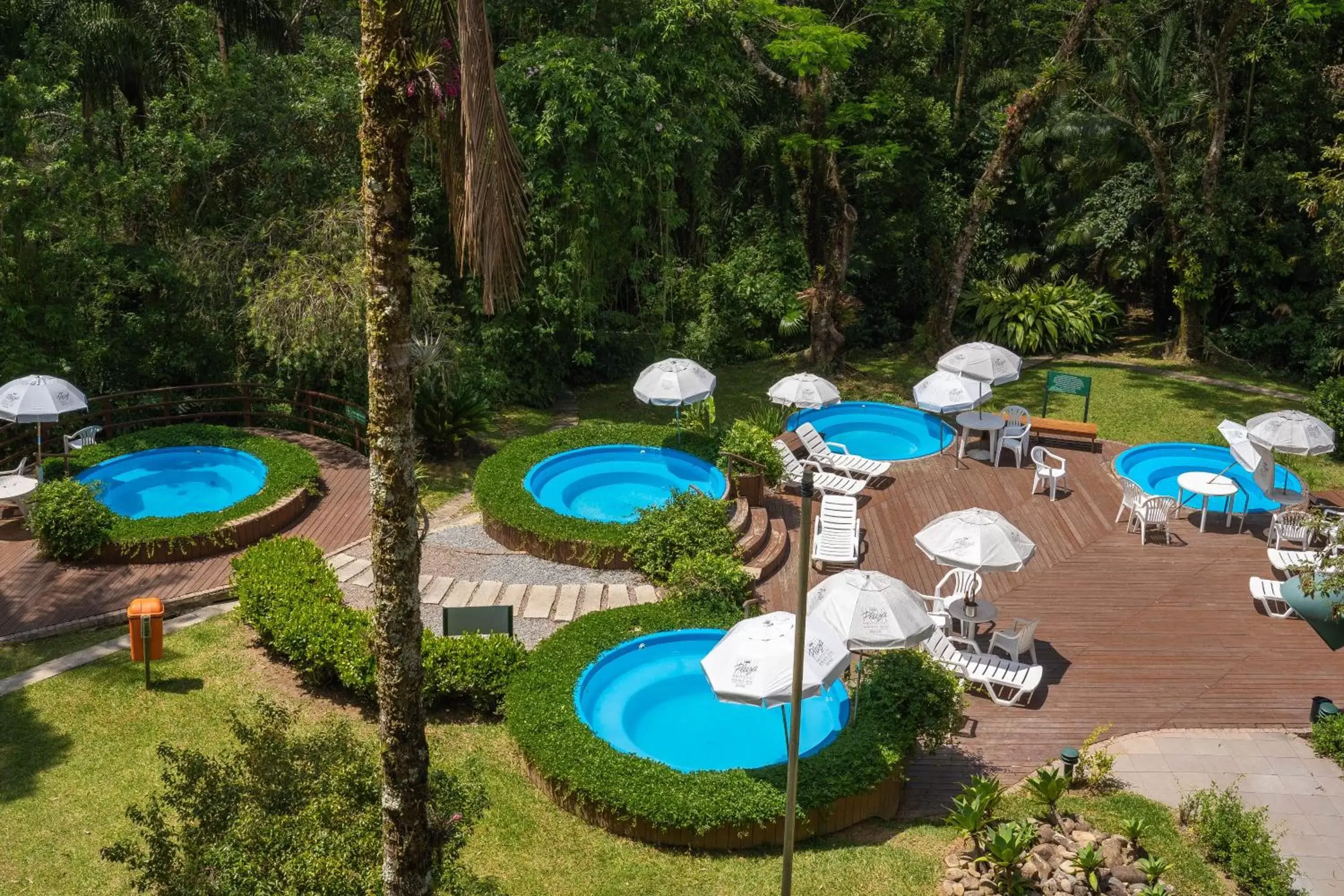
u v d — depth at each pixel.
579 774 11.52
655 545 17.28
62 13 22.86
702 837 11.08
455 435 22.09
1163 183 28.98
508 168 6.80
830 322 29.08
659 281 28.17
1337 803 12.32
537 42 23.62
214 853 7.75
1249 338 29.84
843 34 24.59
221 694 13.62
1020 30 35.16
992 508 20.66
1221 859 11.09
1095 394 27.58
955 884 10.52
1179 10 28.34
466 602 16.31
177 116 23.19
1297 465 22.95
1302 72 29.09
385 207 7.01
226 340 23.17
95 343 21.36
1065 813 11.73
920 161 32.53
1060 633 16.17
